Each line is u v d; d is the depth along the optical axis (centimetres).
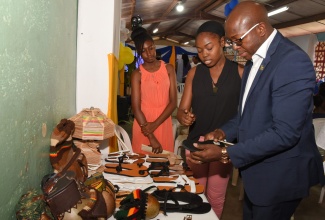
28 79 96
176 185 131
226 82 162
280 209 118
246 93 125
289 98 101
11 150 84
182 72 767
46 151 122
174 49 853
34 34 100
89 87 195
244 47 114
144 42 190
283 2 678
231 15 113
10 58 80
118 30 243
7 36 77
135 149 205
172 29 1510
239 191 318
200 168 177
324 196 308
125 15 756
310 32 849
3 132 78
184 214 109
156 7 862
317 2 632
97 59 193
